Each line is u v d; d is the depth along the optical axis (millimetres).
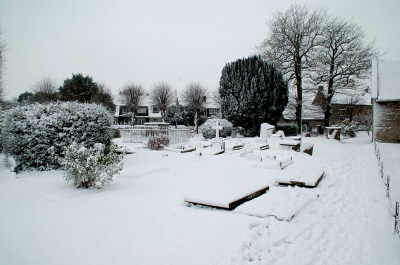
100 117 9398
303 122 46188
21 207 4715
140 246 3383
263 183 6973
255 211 4668
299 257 3412
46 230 3703
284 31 29266
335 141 22078
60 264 2898
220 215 4598
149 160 10586
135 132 18328
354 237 4062
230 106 24656
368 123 37719
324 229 4312
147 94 55406
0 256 2982
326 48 30219
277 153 12664
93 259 3031
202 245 3494
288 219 4418
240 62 24891
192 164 9828
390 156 12930
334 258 3441
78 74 45156
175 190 6242
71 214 4395
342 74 30297
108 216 4367
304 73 30484
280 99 25812
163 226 4039
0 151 11914
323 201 5719
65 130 8672
